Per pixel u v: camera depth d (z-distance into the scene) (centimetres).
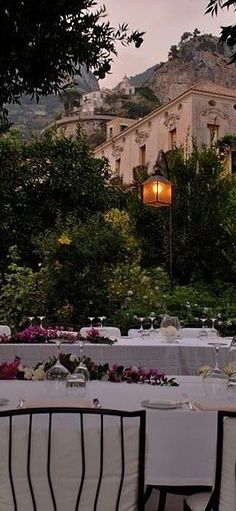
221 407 248
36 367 348
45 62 266
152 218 1256
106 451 192
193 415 234
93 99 3338
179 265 1211
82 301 912
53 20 259
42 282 927
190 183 1220
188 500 235
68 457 190
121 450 192
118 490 192
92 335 587
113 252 939
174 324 618
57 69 271
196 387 311
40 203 1214
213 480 222
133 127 2097
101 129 2917
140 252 1154
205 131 1772
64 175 1222
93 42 274
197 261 1212
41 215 1210
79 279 914
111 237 938
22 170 1211
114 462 192
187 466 231
